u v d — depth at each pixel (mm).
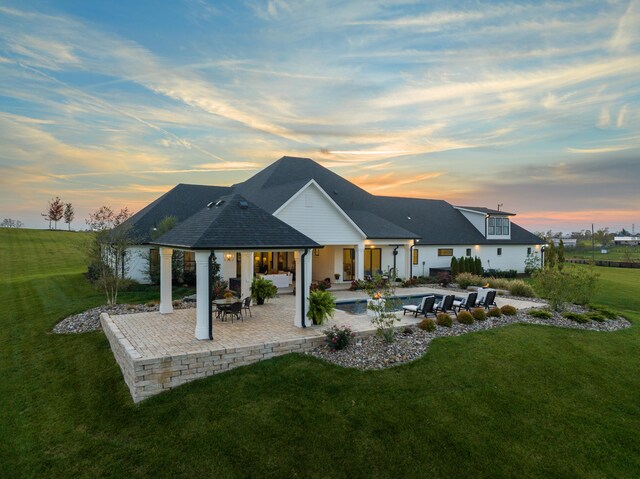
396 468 6676
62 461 7059
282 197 21844
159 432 7625
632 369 10516
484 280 24484
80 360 11672
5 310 18219
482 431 7582
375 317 12188
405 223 31438
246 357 10039
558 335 12828
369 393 8656
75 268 34844
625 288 27516
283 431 7465
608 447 7309
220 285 19625
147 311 15719
